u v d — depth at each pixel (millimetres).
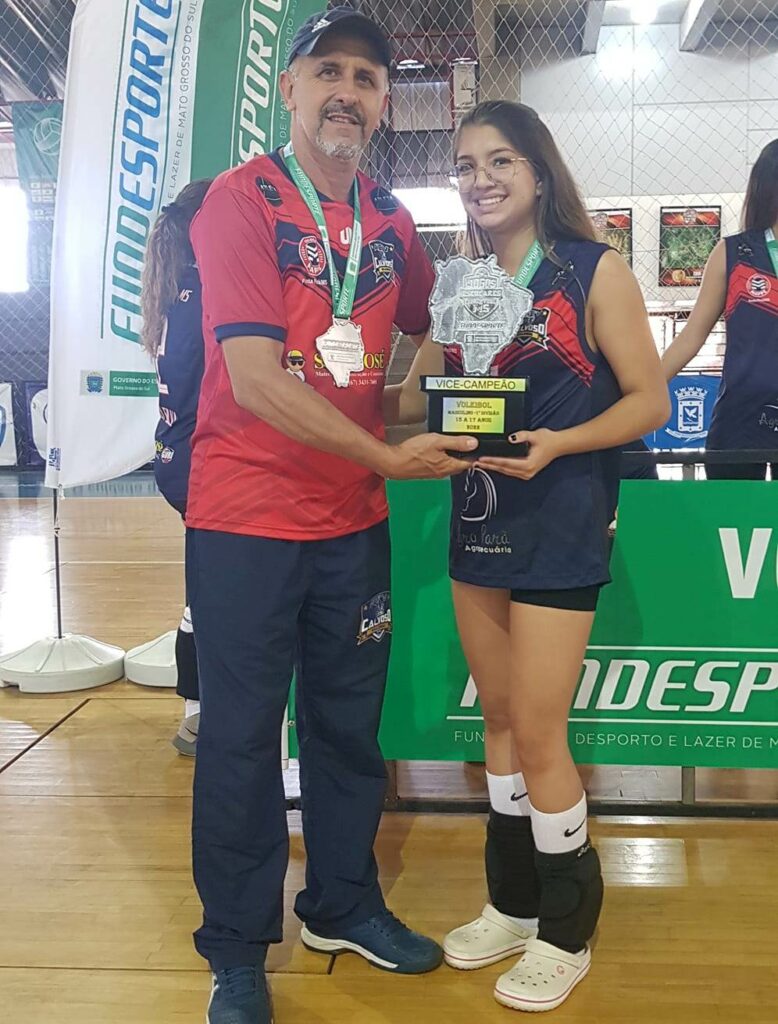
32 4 8391
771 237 2418
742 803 2297
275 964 1737
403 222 1613
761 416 2449
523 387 1433
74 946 1797
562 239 1492
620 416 1467
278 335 1431
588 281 1458
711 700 2223
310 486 1524
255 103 2664
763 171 2385
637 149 7805
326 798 1710
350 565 1602
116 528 7352
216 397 1523
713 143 7789
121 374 2854
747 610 2184
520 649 1540
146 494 9773
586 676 2238
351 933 1740
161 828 2285
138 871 2076
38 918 1893
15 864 2113
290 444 1500
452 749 2293
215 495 1524
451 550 1648
